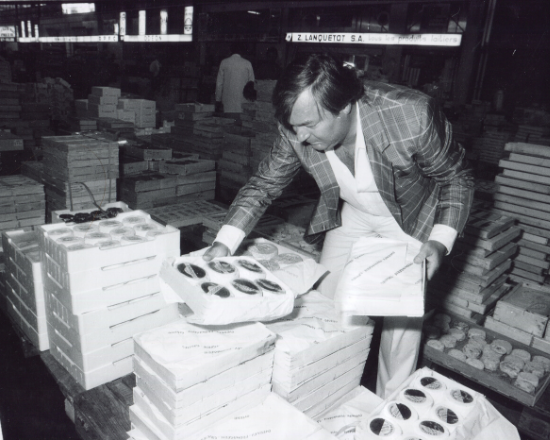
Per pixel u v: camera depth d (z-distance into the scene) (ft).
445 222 5.86
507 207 10.61
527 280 10.53
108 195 12.67
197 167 14.46
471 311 9.37
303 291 6.52
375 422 5.13
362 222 7.13
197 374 4.65
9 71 27.14
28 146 21.57
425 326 8.77
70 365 6.96
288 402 5.55
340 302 5.05
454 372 8.59
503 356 8.16
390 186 6.15
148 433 5.09
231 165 16.11
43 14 74.64
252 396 5.30
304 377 5.59
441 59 35.47
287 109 4.91
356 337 6.03
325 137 5.25
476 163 19.56
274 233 11.16
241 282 5.38
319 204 7.36
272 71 25.57
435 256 5.69
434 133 5.63
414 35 34.06
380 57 38.24
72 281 6.22
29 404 7.26
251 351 5.07
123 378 6.99
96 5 68.64
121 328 6.82
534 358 7.97
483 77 33.55
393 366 7.13
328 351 5.73
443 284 9.67
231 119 18.26
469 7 32.60
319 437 4.92
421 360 8.37
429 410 5.35
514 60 32.91
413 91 5.84
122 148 15.03
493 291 9.62
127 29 65.10
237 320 5.01
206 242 11.39
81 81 42.73
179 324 5.35
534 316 8.38
